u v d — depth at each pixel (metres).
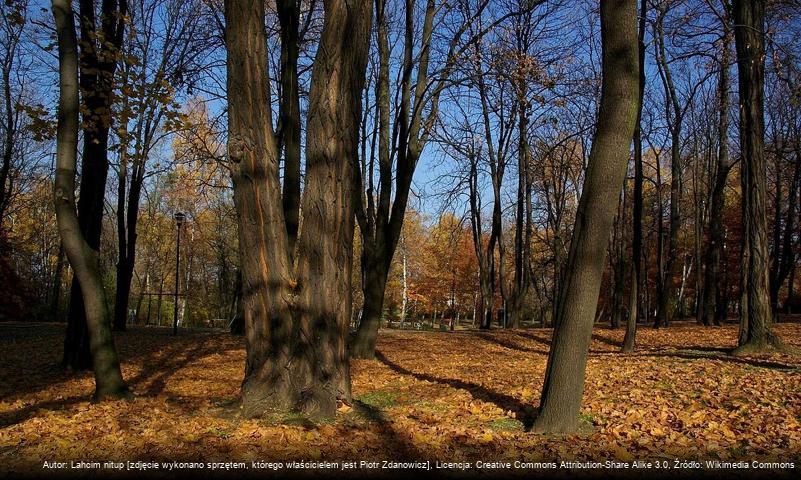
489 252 30.77
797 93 12.76
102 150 12.02
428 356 15.05
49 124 9.42
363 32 6.95
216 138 18.64
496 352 16.27
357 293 44.06
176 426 6.10
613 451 5.34
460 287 47.91
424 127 14.88
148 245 43.28
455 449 5.42
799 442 5.47
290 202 13.21
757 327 12.38
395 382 10.25
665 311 23.70
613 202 5.93
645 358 12.59
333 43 6.73
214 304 47.50
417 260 47.62
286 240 6.98
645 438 5.71
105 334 8.41
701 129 28.91
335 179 6.75
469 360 14.10
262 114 6.76
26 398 8.92
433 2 14.36
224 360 13.88
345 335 6.88
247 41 6.68
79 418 6.82
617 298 25.86
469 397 8.30
